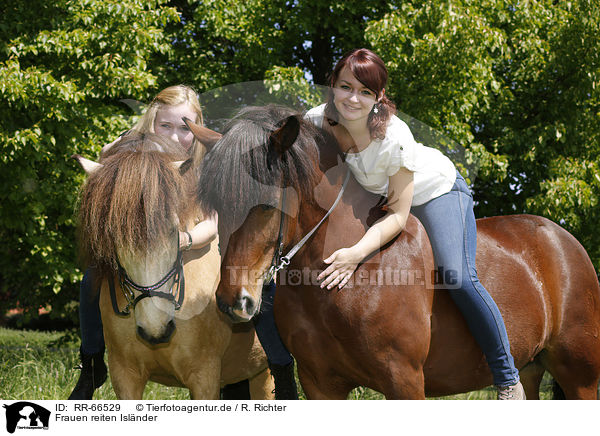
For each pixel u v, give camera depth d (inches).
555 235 104.0
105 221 75.6
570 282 100.8
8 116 231.5
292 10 292.4
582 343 100.3
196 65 286.8
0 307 307.6
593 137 273.9
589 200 245.0
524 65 284.7
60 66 242.7
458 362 89.8
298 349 82.7
